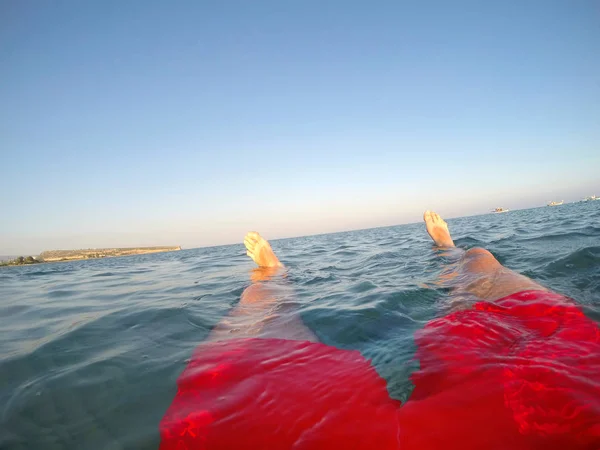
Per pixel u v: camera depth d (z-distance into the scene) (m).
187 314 2.86
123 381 1.64
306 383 1.45
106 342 2.23
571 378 1.18
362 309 2.59
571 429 0.96
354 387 1.39
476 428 1.03
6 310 3.53
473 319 1.92
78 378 1.69
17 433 1.28
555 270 3.29
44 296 4.38
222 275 5.21
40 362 1.92
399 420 1.13
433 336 1.79
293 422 1.19
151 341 2.22
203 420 1.27
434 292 2.87
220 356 1.81
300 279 4.26
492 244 5.57
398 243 8.31
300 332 2.18
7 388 1.63
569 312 1.80
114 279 6.05
